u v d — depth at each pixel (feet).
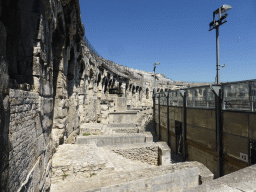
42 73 16.67
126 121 71.72
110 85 93.66
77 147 29.35
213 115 35.14
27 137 12.75
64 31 27.68
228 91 31.83
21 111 11.77
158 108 74.28
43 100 16.66
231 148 30.53
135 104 129.59
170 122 58.75
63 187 18.66
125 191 18.89
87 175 22.11
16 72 15.11
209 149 36.22
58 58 28.04
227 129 31.53
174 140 55.11
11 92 10.36
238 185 7.33
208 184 7.63
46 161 17.80
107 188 18.26
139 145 36.22
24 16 15.46
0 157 8.73
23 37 15.37
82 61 45.75
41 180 15.96
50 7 17.81
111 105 78.02
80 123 47.57
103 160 23.50
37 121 15.08
